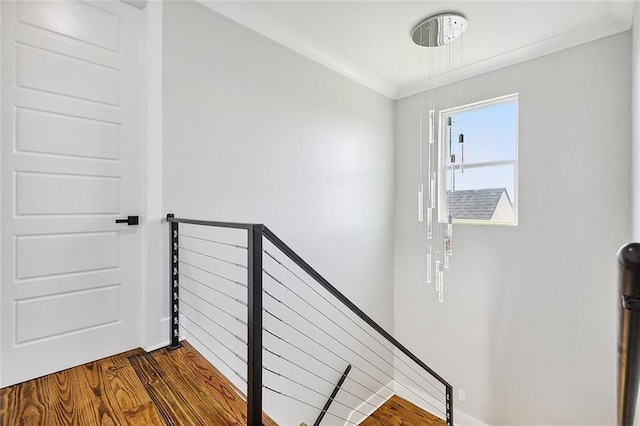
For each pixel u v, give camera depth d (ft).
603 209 8.04
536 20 7.64
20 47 5.04
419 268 11.85
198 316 6.96
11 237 5.04
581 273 8.42
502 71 9.67
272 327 8.46
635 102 6.73
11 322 5.08
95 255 5.85
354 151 10.71
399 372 12.47
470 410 10.56
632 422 1.83
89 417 4.39
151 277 6.30
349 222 10.60
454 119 10.98
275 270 8.47
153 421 4.33
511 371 9.70
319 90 9.47
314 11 7.40
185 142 6.68
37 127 5.21
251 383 3.91
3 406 4.59
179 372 5.54
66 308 5.57
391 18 7.63
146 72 6.20
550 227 8.89
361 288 11.13
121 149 6.09
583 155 8.29
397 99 12.31
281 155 8.46
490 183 10.20
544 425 9.07
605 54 7.91
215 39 7.12
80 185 5.65
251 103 7.79
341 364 10.48
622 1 6.81
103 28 5.85
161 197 6.38
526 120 9.22
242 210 7.64
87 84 5.69
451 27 7.82
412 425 10.77
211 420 4.37
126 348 6.23
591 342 8.32
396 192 12.44
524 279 9.40
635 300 1.57
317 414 9.67
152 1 6.23
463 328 10.73
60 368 5.52
